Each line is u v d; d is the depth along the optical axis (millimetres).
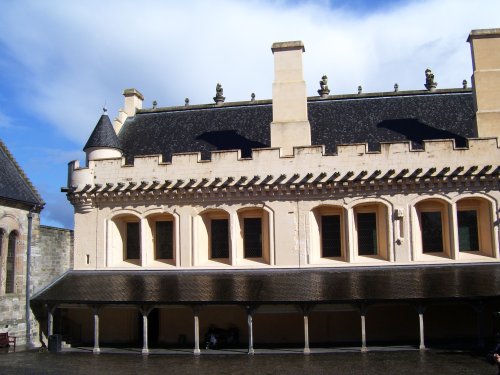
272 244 31266
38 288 33188
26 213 32938
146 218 32844
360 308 26906
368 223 31578
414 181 30359
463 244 30922
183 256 32000
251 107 38219
